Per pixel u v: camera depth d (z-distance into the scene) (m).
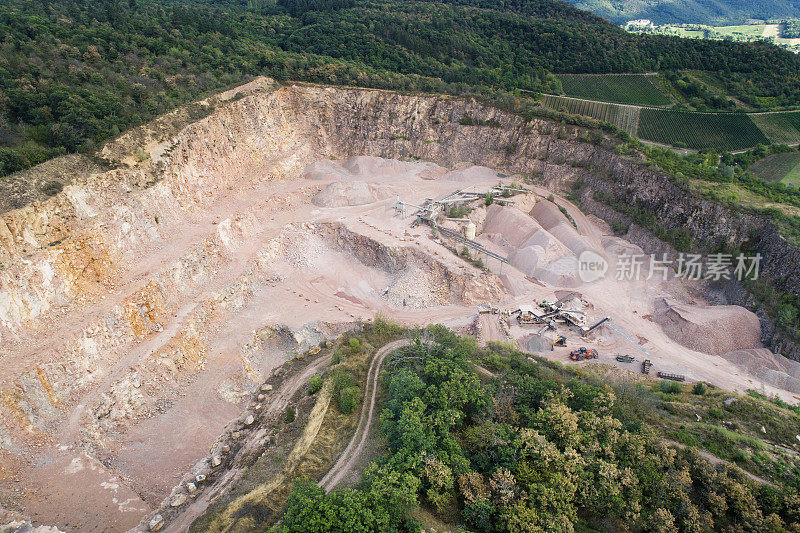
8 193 60.69
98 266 67.19
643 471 43.31
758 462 46.16
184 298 75.00
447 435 45.03
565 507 39.25
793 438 52.31
